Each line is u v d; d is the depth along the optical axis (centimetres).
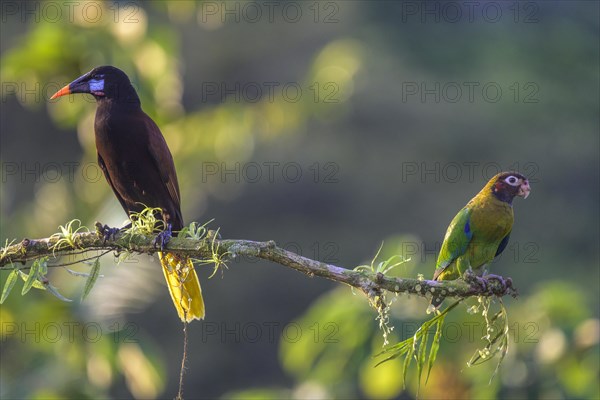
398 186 2650
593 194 2605
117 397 1428
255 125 1475
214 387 2447
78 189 1292
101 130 864
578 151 2597
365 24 2720
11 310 1041
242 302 2523
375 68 2616
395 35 2688
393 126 2659
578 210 2589
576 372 909
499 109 2594
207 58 2691
